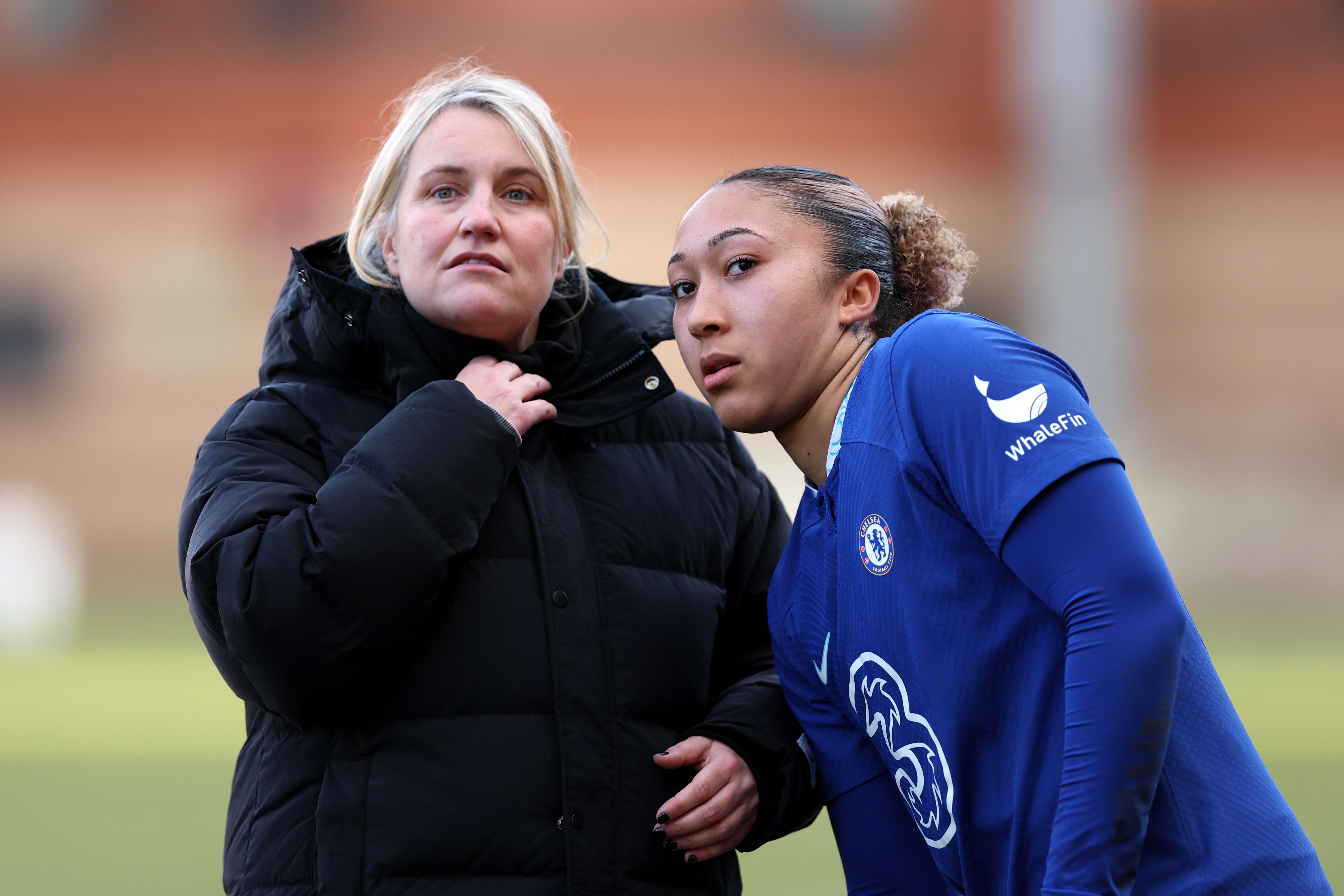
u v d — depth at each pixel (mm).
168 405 89625
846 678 6340
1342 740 30984
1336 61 90625
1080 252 87375
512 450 6543
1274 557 79875
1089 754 4973
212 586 6191
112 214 90938
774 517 8109
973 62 92000
